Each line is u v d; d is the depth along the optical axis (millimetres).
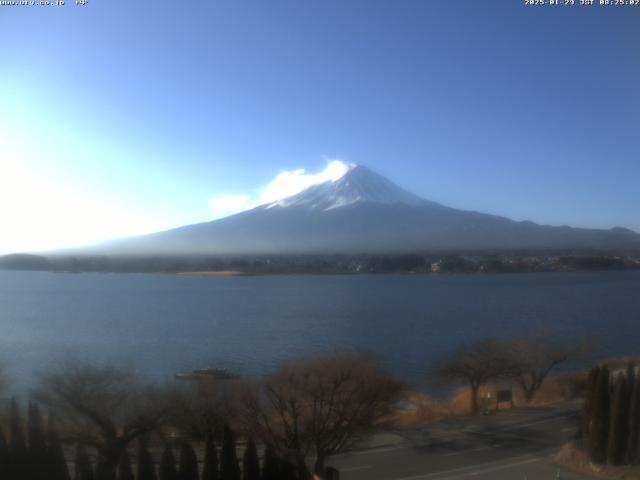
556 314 85688
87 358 43875
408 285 159500
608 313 86062
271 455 18812
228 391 24844
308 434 22078
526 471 21062
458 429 26734
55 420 22703
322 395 22953
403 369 44562
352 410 23750
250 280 192750
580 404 31531
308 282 179000
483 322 77875
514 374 33688
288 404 23484
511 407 31250
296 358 37812
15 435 17922
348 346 54094
